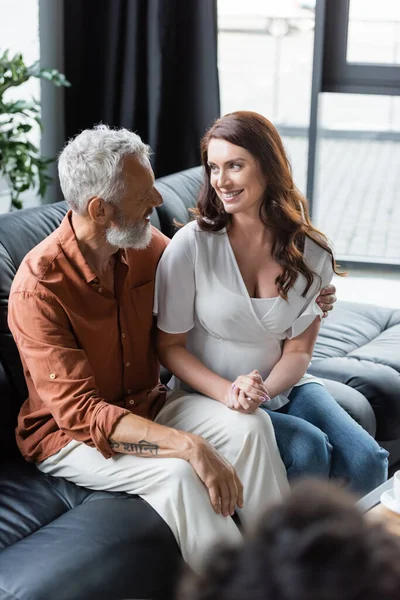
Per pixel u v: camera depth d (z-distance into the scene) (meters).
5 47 3.67
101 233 1.95
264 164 2.03
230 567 0.47
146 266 2.09
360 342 2.89
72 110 3.92
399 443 2.68
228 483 1.84
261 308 2.10
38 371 1.91
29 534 1.80
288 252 2.07
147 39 3.71
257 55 4.35
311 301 2.15
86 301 1.96
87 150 1.90
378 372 2.58
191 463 1.84
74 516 1.81
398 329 3.00
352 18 4.07
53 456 1.98
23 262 1.97
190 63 3.77
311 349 2.18
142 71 3.78
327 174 4.73
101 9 3.75
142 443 1.87
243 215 2.08
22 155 3.44
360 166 4.72
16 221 2.21
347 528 0.47
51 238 1.99
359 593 0.45
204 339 2.13
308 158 4.20
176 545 1.83
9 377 2.10
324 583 0.45
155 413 2.11
